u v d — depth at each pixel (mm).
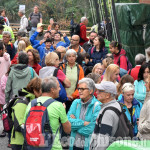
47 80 5965
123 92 7156
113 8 14852
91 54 11938
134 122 7188
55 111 5711
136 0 29766
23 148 6004
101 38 11773
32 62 9727
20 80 8359
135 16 14555
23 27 20562
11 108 6844
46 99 5816
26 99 6746
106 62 9516
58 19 32781
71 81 9172
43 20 32844
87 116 6891
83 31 14672
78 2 32969
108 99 5738
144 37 14914
